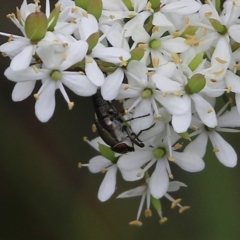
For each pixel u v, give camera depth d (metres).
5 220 0.31
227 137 0.29
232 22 0.24
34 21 0.23
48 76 0.23
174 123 0.23
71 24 0.23
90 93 0.23
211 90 0.24
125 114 0.24
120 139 0.23
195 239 0.30
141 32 0.24
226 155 0.25
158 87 0.23
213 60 0.24
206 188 0.29
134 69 0.23
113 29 0.24
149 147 0.24
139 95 0.24
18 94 0.23
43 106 0.23
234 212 0.29
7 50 0.23
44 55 0.23
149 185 0.25
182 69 0.24
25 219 0.31
